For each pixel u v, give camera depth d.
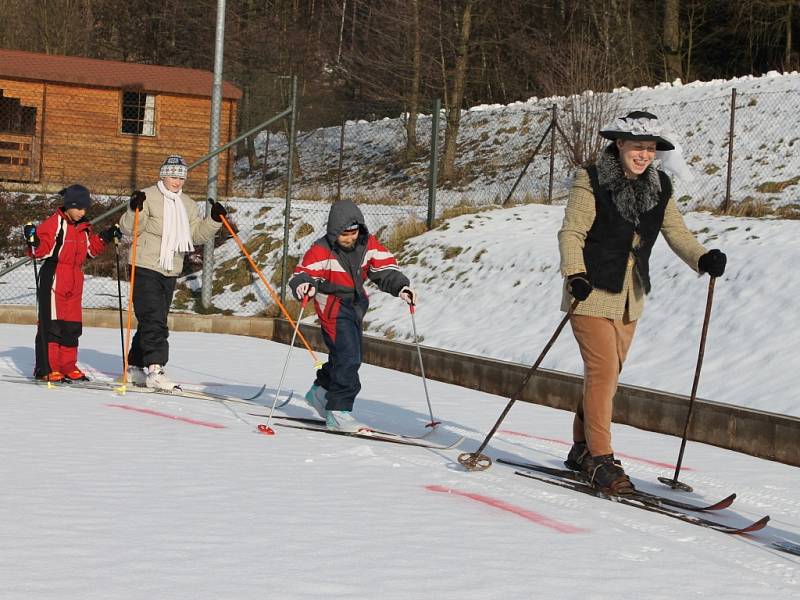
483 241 19.41
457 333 16.50
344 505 6.28
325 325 9.21
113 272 22.94
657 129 7.04
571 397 11.90
